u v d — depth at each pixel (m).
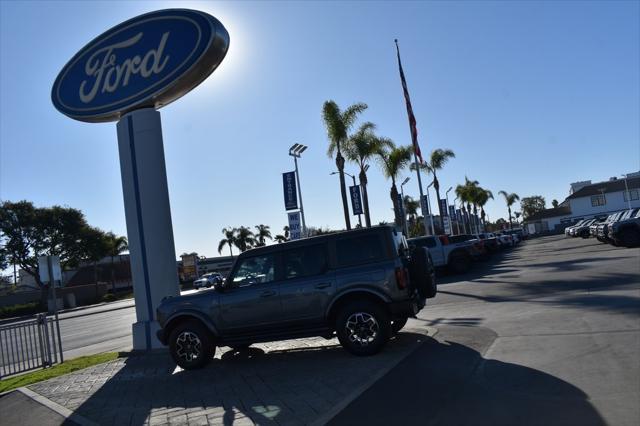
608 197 82.44
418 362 7.73
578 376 6.19
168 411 6.93
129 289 85.38
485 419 5.14
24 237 57.41
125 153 12.83
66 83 13.78
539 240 61.88
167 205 12.78
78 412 7.50
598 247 27.72
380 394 6.36
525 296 13.73
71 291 62.25
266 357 9.78
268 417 6.09
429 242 25.05
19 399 8.91
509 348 8.00
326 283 8.76
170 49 12.41
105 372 10.34
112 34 13.25
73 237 59.34
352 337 8.57
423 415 5.45
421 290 9.21
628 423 4.70
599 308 10.27
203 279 58.16
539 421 4.95
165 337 9.81
